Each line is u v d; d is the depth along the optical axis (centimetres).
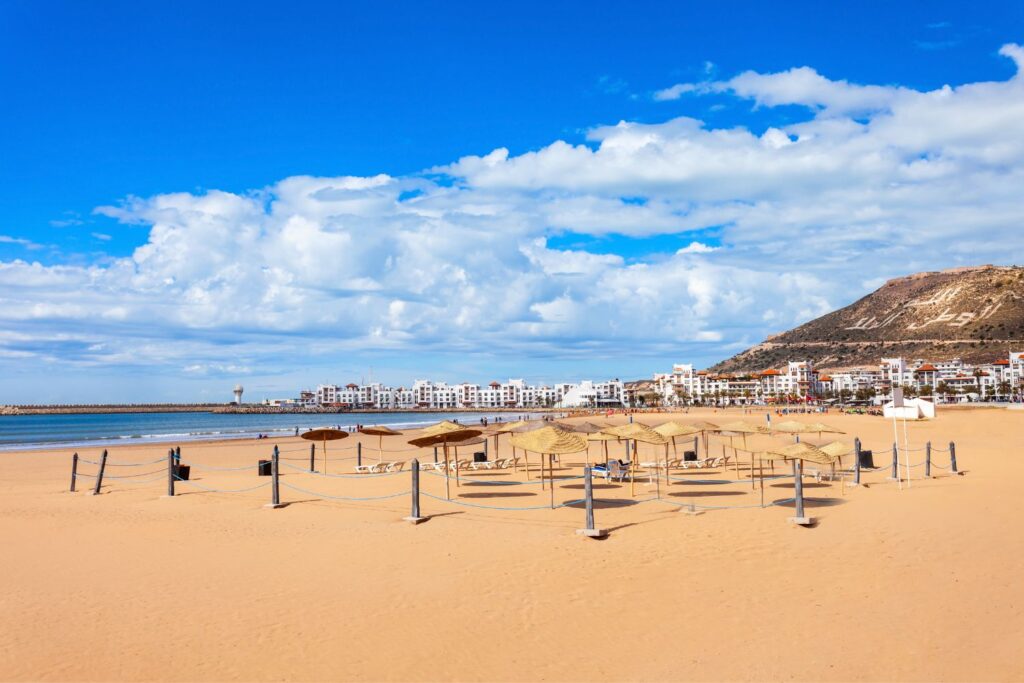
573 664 842
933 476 2361
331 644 899
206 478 2684
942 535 1402
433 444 2034
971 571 1177
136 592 1119
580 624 968
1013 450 3409
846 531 1445
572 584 1127
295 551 1357
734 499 1906
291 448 5038
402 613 1008
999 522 1509
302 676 807
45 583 1177
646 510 1723
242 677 804
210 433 8938
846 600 1051
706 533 1444
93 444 6438
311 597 1079
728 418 8650
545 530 1494
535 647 893
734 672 813
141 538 1509
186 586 1146
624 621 979
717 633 934
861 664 829
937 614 988
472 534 1461
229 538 1488
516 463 2725
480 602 1051
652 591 1097
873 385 19738
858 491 1994
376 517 1689
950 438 4384
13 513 1855
